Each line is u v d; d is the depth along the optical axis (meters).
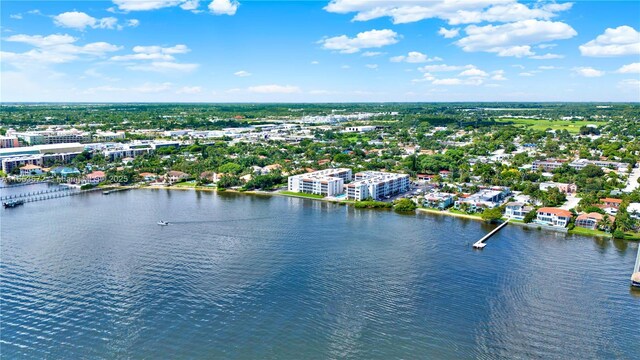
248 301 197.00
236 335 172.12
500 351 164.75
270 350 163.50
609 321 184.62
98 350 162.38
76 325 177.50
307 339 170.25
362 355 161.62
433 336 173.12
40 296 199.38
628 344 169.62
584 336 174.12
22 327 175.62
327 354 161.75
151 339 169.00
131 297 199.38
